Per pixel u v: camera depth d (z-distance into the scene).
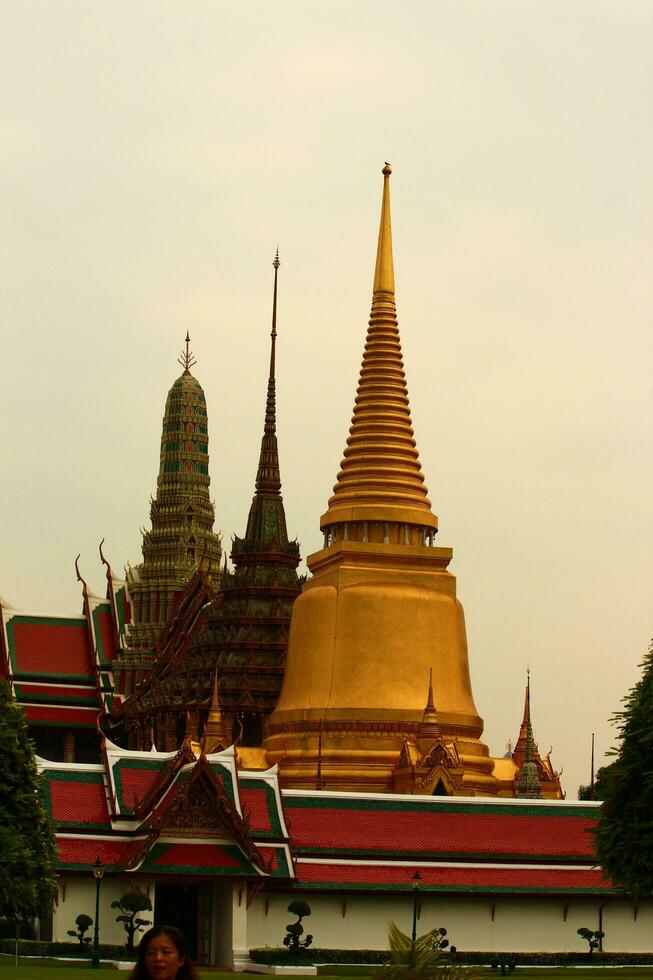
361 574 127.56
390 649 125.56
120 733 163.12
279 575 140.75
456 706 125.56
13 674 165.88
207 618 142.25
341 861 98.81
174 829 93.19
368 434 131.88
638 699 86.12
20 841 80.38
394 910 98.56
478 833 103.12
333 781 120.00
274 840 96.44
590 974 90.56
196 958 96.06
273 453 147.38
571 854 102.94
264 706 134.50
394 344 134.00
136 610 196.50
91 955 89.62
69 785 97.12
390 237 136.12
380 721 122.12
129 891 91.12
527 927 100.50
